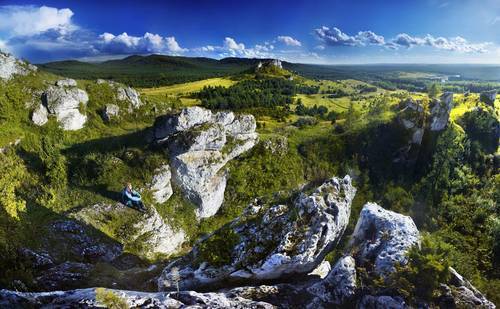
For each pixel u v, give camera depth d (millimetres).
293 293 22297
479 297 19938
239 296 21562
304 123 120875
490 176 85938
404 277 20359
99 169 55281
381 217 24703
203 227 60344
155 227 51156
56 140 66750
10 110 64438
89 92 81875
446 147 83750
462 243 62094
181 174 60219
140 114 87125
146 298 19609
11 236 36406
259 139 76688
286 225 24672
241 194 67375
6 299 17859
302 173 77188
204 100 167500
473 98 118562
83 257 40625
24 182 50312
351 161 81562
